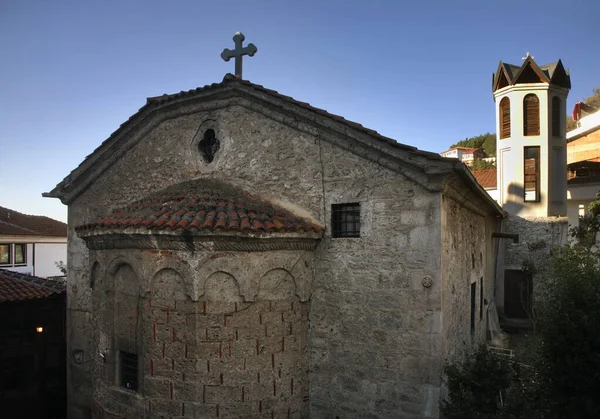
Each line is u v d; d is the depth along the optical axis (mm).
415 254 7355
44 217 34750
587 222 16656
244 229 6996
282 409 7668
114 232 7434
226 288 7219
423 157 7098
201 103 9609
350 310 7852
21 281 12367
